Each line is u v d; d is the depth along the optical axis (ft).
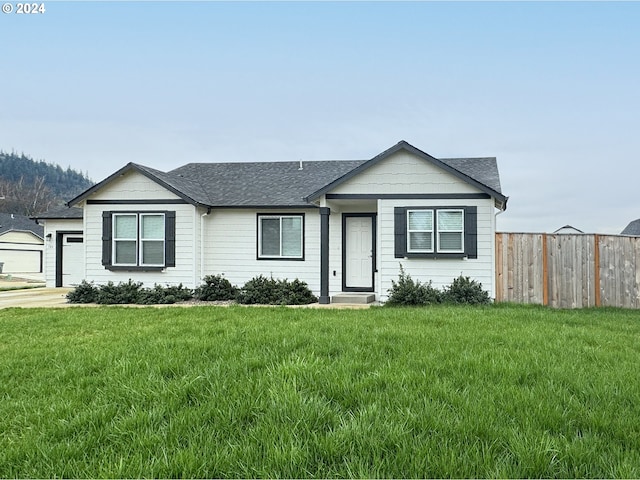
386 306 40.04
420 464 9.16
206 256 51.42
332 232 50.75
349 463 9.34
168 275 49.29
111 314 33.40
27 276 119.24
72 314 33.58
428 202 44.11
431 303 40.14
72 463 9.73
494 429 10.67
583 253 40.88
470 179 42.70
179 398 13.15
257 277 48.16
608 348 19.92
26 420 12.27
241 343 20.02
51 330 26.43
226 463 9.43
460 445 10.00
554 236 41.47
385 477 8.86
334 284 50.42
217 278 48.19
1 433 11.64
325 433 10.74
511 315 30.76
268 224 51.19
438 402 12.43
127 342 21.50
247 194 53.06
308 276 50.37
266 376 14.58
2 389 15.28
